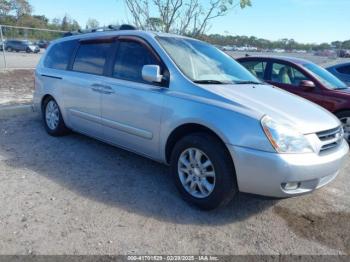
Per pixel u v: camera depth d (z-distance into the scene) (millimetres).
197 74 3871
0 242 2760
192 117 3404
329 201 3832
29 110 7297
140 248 2801
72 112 5078
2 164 4352
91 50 4922
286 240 3039
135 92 3988
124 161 4672
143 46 4152
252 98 3539
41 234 2896
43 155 4754
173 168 3664
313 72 6711
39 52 34688
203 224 3219
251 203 3674
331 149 3375
